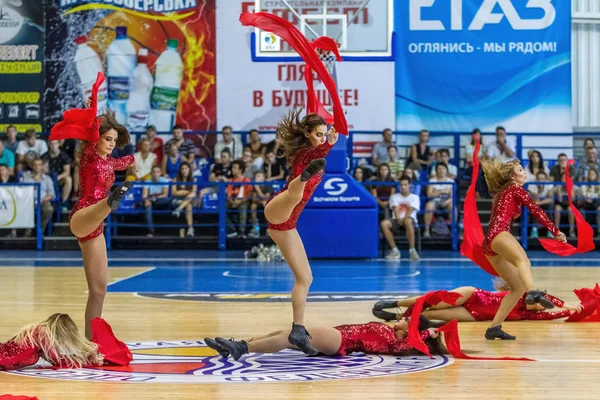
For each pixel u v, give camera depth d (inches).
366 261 518.9
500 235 241.0
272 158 593.6
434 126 634.2
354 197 517.0
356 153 626.8
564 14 630.5
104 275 206.7
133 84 629.9
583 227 253.8
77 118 202.5
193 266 489.7
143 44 629.6
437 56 631.8
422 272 450.9
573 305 270.1
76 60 630.5
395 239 601.3
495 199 250.2
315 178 200.1
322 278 420.5
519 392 161.9
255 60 548.4
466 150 609.6
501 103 633.6
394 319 265.3
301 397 156.9
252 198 584.4
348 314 286.5
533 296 225.9
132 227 624.7
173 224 592.1
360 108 629.6
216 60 629.9
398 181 568.7
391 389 164.2
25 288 370.9
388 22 560.1
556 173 597.3
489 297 269.1
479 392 161.8
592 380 174.2
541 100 633.0
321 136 202.4
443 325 211.0
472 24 631.2
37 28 629.9
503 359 199.9
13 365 185.8
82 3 629.0
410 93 633.0
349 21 560.7
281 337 194.5
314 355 203.3
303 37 210.8
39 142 604.4
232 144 606.2
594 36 646.5
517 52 631.2
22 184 585.9
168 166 597.6
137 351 212.4
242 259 534.0
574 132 633.0
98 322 195.8
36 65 629.9
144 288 374.6
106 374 180.4
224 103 631.2
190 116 631.8
